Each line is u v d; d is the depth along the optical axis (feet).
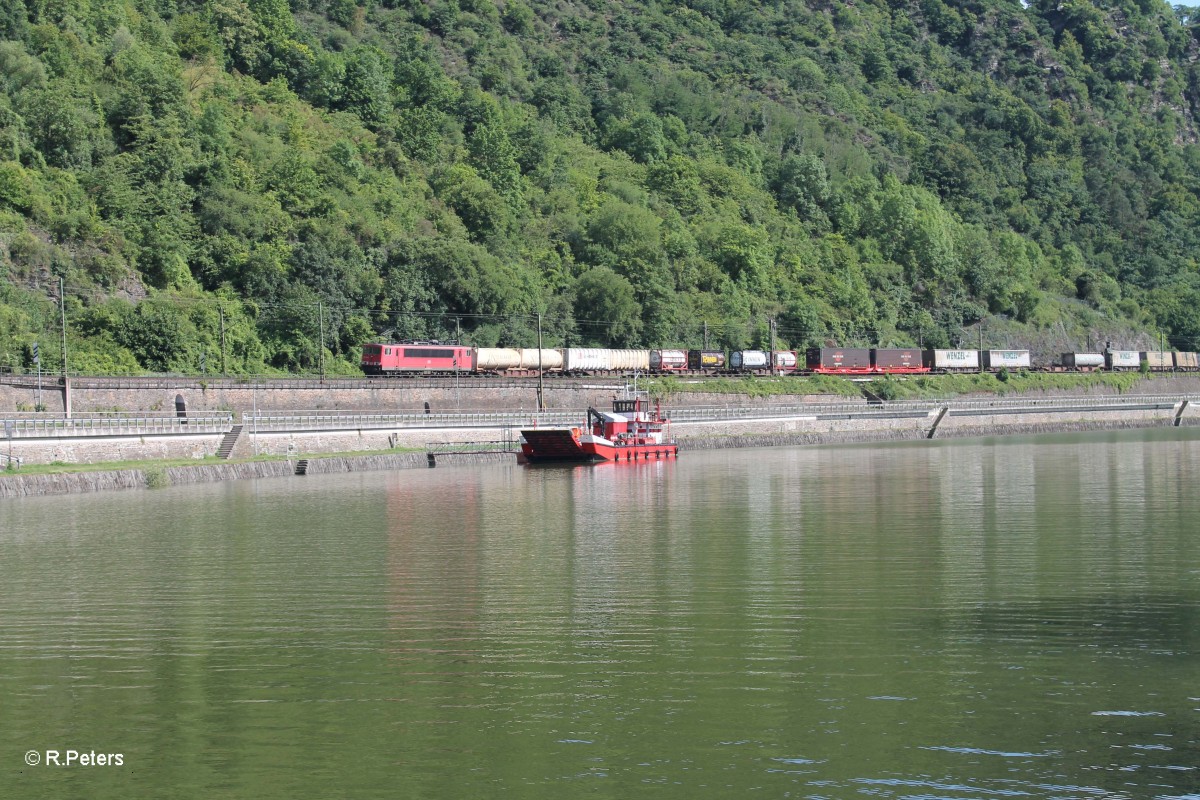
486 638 238.48
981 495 482.28
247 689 207.72
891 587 282.97
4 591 291.79
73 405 623.77
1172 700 193.47
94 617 262.26
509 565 319.88
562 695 201.26
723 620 250.78
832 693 200.13
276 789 165.89
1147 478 555.69
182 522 413.39
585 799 160.35
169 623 255.91
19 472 507.71
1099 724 183.11
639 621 250.98
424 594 282.15
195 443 604.49
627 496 490.90
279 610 266.98
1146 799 156.97
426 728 186.91
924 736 179.63
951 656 220.64
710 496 487.20
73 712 197.47
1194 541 349.20
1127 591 276.21
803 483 542.16
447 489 527.40
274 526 401.70
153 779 169.89
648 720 188.55
